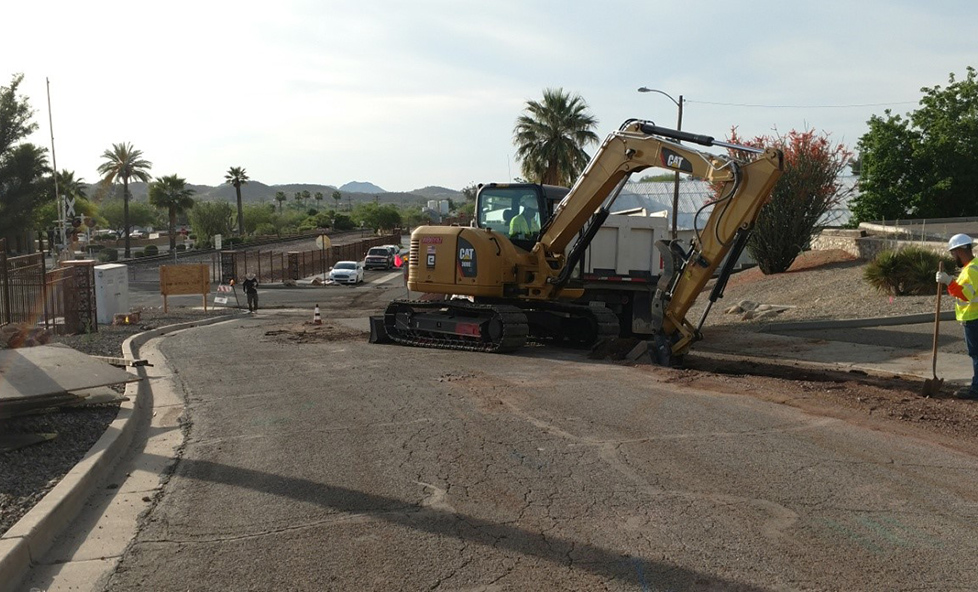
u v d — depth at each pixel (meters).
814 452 7.40
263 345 17.50
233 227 104.06
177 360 15.16
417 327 16.55
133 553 5.38
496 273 15.68
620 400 9.85
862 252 24.33
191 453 7.97
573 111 40.88
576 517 5.80
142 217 134.50
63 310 20.44
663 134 13.63
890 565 4.91
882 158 36.66
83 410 9.70
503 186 17.03
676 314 13.01
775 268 26.05
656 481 6.60
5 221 46.69
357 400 10.30
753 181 12.24
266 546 5.41
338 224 125.56
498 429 8.45
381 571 4.95
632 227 19.41
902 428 8.33
